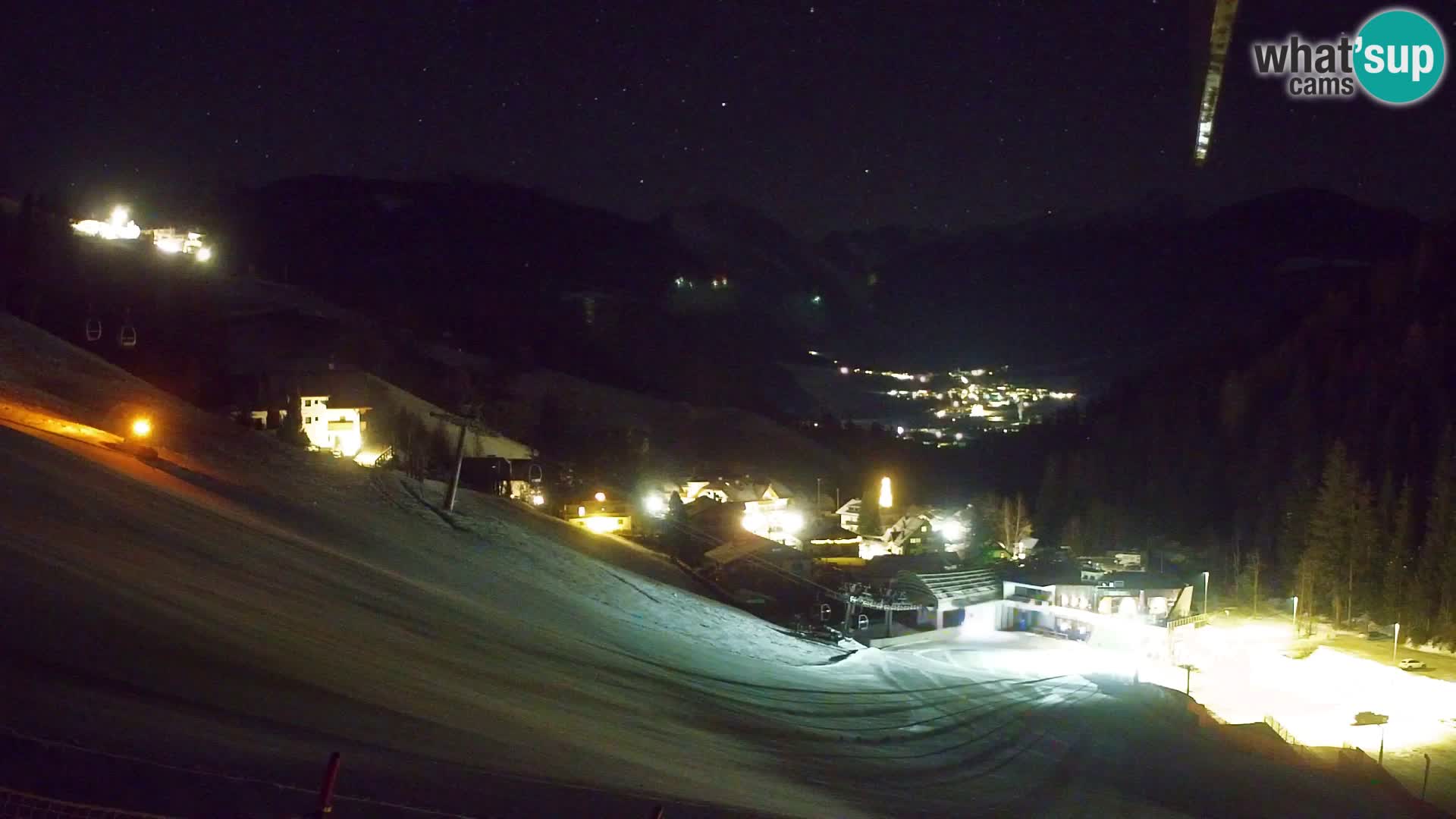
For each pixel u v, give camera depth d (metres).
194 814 6.46
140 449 27.48
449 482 41.50
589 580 31.11
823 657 29.98
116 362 59.62
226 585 15.56
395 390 71.69
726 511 62.19
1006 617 48.97
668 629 27.06
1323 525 52.81
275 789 7.39
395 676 13.35
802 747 17.52
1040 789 18.11
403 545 27.02
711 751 15.21
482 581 25.73
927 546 67.38
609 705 16.09
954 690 28.95
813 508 79.25
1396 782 27.56
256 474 31.06
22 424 25.62
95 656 9.80
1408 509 51.28
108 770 6.87
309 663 12.47
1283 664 43.97
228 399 58.41
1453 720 37.47
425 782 8.94
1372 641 47.41
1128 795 19.05
